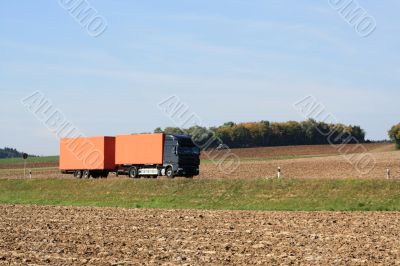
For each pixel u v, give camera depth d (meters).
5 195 63.28
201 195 51.94
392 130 142.88
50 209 47.59
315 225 34.72
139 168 65.69
